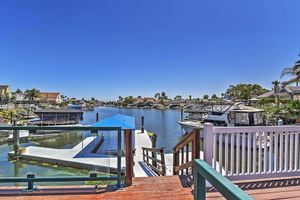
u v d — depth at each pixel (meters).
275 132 4.55
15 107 55.12
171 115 60.38
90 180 4.25
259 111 24.72
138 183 4.44
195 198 1.71
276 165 4.54
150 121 44.03
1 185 4.57
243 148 4.46
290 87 40.12
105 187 4.23
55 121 31.91
